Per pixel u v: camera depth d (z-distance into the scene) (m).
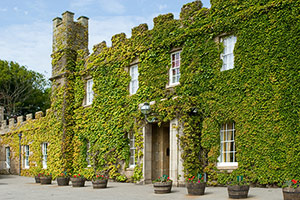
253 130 12.61
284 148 11.76
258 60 12.79
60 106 22.39
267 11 12.74
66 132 21.72
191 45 15.15
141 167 16.38
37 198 12.51
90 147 20.00
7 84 43.62
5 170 29.02
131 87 18.31
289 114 11.79
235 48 13.52
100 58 20.34
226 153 13.73
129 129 17.42
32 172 25.41
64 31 22.89
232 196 10.20
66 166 21.38
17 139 28.06
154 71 16.72
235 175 12.95
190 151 14.03
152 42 16.97
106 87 19.56
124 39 18.84
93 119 20.14
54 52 23.47
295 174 11.44
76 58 22.80
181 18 15.84
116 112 18.53
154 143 16.95
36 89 46.00
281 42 12.27
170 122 14.92
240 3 13.66
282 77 12.10
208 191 12.17
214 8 14.53
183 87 15.10
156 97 16.39
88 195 12.81
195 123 14.27
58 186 17.00
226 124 13.84
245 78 13.08
